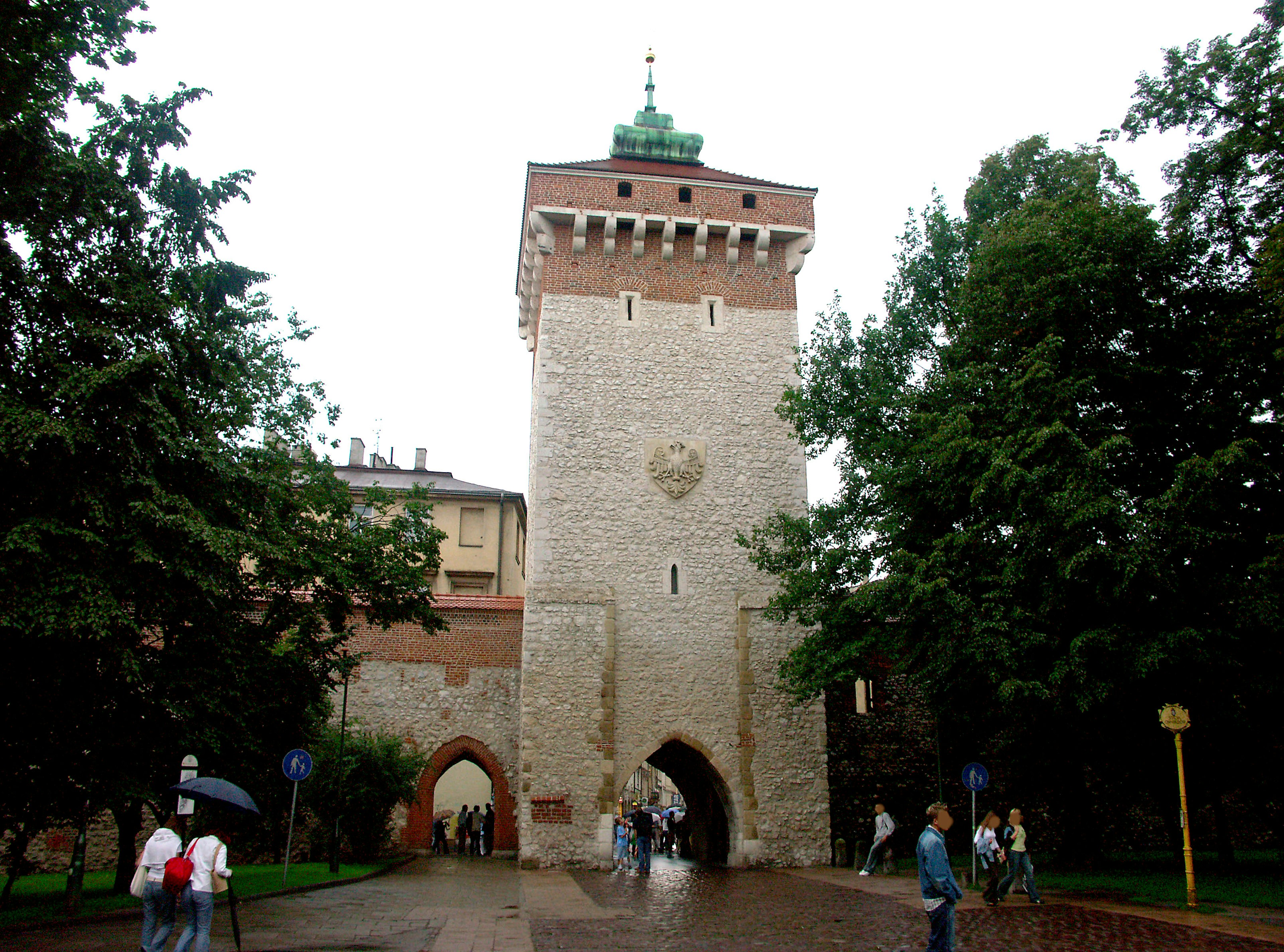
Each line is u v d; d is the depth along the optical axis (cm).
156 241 1409
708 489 2409
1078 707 1559
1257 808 2225
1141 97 1878
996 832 2478
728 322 2548
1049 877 1725
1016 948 1031
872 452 1945
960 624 1600
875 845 1956
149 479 1226
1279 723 1720
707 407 2472
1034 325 1742
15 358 1213
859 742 2558
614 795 2159
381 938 1123
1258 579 1530
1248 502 1648
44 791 1325
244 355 1756
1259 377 1706
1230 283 1786
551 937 1147
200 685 1434
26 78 1112
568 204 2556
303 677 1852
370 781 2381
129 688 1349
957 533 1725
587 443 2400
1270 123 1644
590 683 2220
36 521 1114
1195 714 1631
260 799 1834
